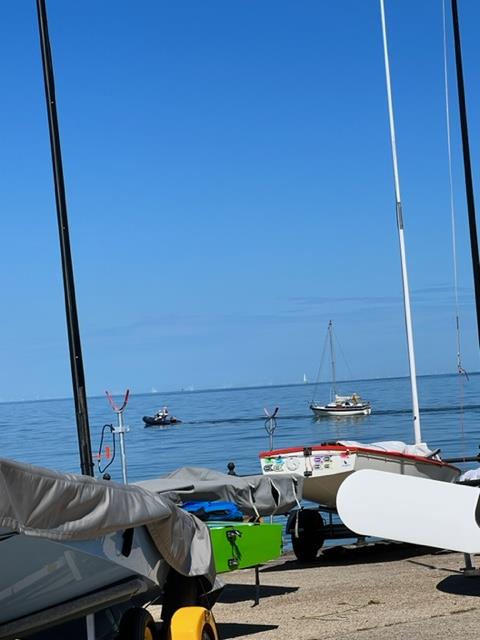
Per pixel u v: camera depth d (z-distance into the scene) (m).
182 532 7.99
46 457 60.28
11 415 172.00
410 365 23.69
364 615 10.33
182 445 69.50
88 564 6.78
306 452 16.48
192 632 7.45
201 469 13.27
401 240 24.23
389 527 11.70
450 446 53.00
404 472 17.06
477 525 11.38
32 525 5.79
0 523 5.48
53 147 15.02
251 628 10.01
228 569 10.38
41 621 6.60
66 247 14.84
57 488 6.03
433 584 12.08
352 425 85.06
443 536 11.53
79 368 14.54
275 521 24.05
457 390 168.50
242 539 10.63
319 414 103.38
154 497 7.50
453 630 9.29
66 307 14.69
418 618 9.98
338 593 11.89
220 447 65.19
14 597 6.41
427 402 125.00
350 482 11.91
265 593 12.28
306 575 14.09
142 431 95.44
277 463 16.70
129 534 7.23
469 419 80.12
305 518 16.22
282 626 10.04
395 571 13.75
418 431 23.50
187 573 8.02
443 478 18.12
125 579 7.42
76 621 7.37
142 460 56.78
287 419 105.88
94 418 139.88
